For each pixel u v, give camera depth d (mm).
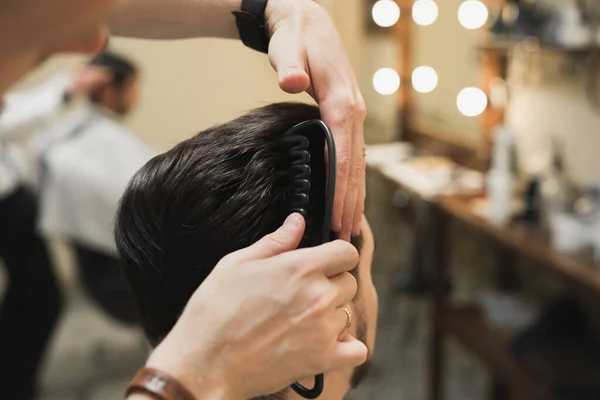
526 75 2205
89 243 2268
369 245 741
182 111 3160
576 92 1949
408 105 2777
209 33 815
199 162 669
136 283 713
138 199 689
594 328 1866
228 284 526
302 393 599
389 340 2766
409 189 2227
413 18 2619
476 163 2318
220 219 647
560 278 2061
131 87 2447
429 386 2258
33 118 2391
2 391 2375
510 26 1968
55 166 2283
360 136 646
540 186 1885
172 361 511
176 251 669
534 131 2176
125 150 2346
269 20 747
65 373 2752
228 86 3041
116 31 836
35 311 2381
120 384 2682
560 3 1860
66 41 450
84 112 2406
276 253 552
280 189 645
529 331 1781
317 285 522
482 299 2109
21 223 2314
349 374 746
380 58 2783
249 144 665
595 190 1752
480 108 2240
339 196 621
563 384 1587
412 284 2441
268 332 515
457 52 2418
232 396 515
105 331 3104
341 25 2699
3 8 378
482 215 1947
